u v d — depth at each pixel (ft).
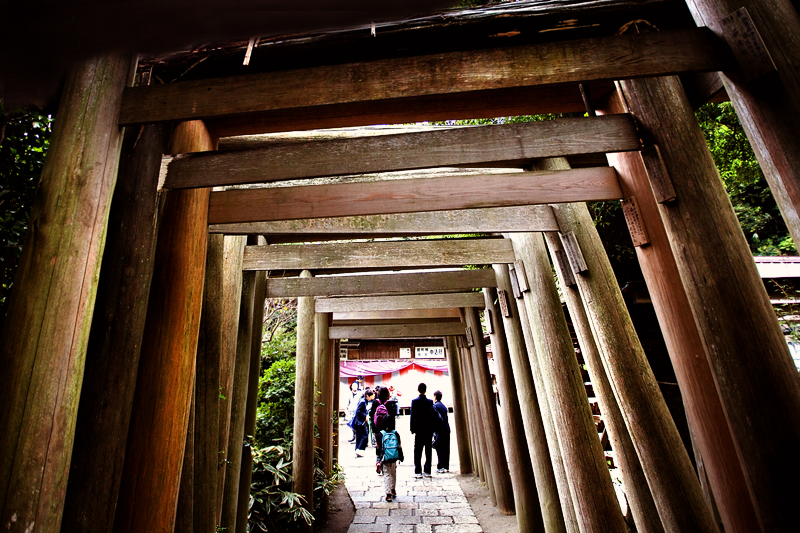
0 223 7.65
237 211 8.63
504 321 15.56
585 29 7.47
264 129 8.95
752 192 23.50
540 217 11.69
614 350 9.11
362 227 12.71
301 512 16.05
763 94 5.87
